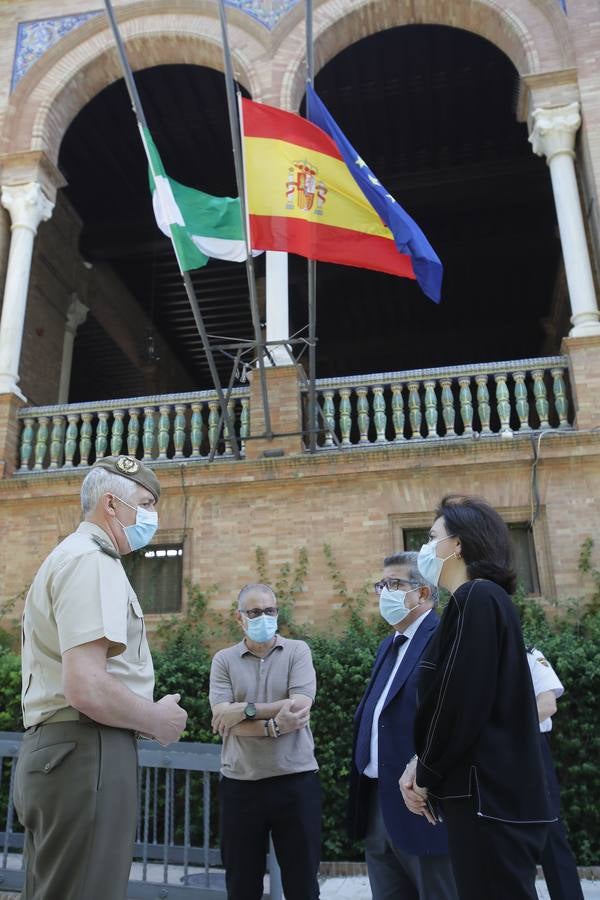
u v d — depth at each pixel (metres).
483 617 2.79
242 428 10.32
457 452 9.38
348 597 9.11
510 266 18.94
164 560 9.93
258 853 4.14
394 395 10.09
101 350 19.31
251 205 8.48
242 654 4.63
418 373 10.09
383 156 16.73
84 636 2.51
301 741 4.30
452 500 3.41
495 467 9.31
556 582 8.77
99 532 2.96
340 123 15.75
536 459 9.17
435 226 18.14
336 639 8.70
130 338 19.11
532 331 21.17
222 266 17.73
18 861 6.25
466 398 9.83
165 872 5.02
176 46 12.11
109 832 2.45
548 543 8.98
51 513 10.12
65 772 2.48
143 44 12.12
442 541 3.29
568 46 10.92
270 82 11.45
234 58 11.74
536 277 19.31
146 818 5.27
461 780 2.65
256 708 4.22
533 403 14.86
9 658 8.41
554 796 4.09
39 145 11.77
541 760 2.71
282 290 10.77
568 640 7.74
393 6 11.54
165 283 18.55
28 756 2.55
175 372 21.31
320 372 22.58
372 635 8.30
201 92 14.62
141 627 2.89
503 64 14.16
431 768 2.72
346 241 8.43
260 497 9.73
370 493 9.50
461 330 21.39
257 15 11.84
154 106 15.00
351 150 8.48
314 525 9.49
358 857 7.12
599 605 8.52
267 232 8.47
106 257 17.78
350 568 9.23
